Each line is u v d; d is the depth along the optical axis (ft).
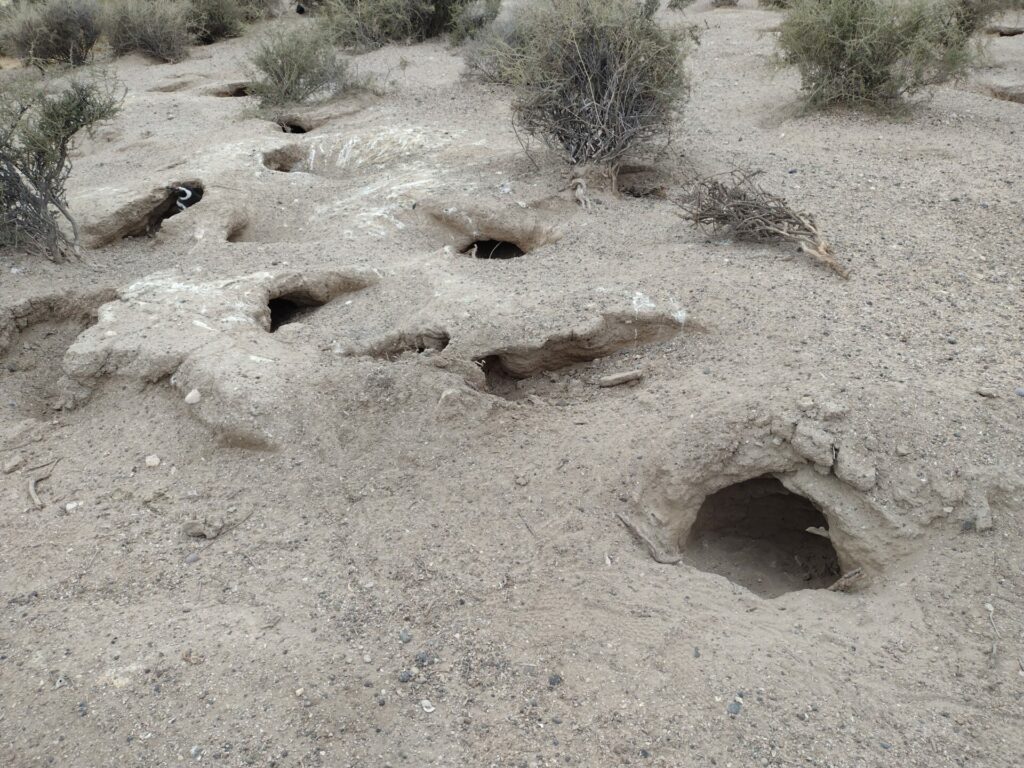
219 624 11.62
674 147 27.96
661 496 13.64
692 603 11.85
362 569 12.47
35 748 10.03
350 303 18.97
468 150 28.09
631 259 19.93
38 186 20.72
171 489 14.26
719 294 17.58
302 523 13.42
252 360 15.89
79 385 16.57
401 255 21.35
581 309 17.06
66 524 13.67
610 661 10.87
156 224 25.38
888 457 12.96
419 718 10.22
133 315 17.75
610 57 24.34
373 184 25.88
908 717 10.14
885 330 16.24
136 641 11.39
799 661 10.85
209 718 10.26
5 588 12.50
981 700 10.32
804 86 32.50
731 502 14.89
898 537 12.46
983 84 35.99
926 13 31.14
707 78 37.68
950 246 19.95
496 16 47.73
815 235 19.38
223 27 58.23
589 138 24.71
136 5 51.75
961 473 12.62
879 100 31.81
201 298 18.21
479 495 13.61
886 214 21.75
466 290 18.35
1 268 20.45
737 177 24.71
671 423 14.23
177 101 39.63
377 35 50.75
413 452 14.43
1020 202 22.25
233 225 23.49
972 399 13.92
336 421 14.85
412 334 17.04
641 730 9.96
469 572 12.31
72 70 43.21
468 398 15.06
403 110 34.99
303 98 37.17
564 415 15.28
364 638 11.35
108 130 34.58
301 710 10.30
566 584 12.06
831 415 13.39
